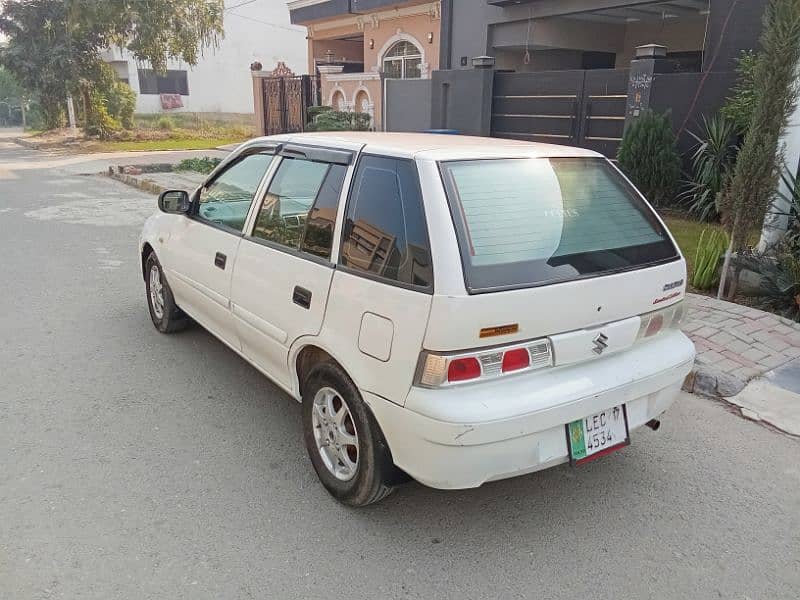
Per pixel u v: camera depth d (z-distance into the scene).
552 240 2.90
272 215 3.68
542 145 3.50
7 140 31.80
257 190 3.85
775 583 2.77
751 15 9.59
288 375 3.51
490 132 13.33
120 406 4.18
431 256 2.62
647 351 3.15
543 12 13.52
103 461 3.55
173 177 15.07
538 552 2.93
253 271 3.68
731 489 3.43
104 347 5.12
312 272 3.18
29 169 18.11
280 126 21.11
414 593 2.67
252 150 4.15
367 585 2.71
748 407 4.25
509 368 2.67
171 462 3.56
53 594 2.60
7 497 3.20
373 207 2.97
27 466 3.48
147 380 4.55
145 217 10.75
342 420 3.15
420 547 2.95
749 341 5.10
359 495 3.05
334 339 3.00
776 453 3.77
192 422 4.00
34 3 25.64
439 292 2.55
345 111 17.42
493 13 14.61
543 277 2.75
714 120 9.09
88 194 13.37
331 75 18.11
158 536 2.96
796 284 5.70
